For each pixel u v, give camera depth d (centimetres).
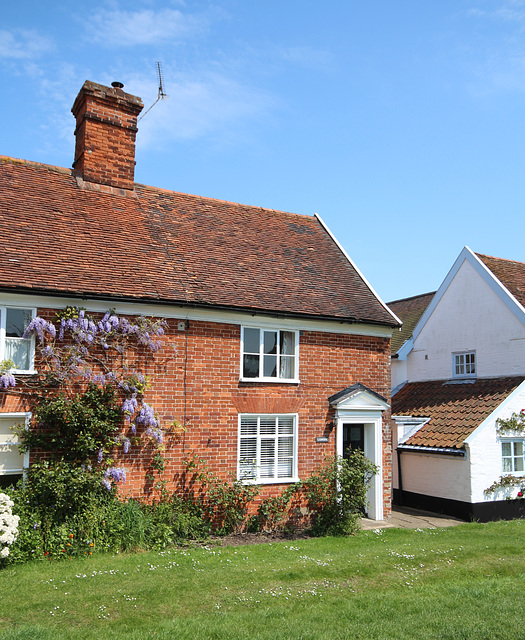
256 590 809
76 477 1018
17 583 802
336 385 1415
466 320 1859
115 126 1499
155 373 1189
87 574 852
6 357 1055
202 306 1230
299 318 1361
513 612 748
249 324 1310
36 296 1080
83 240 1256
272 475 1313
